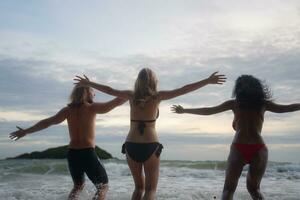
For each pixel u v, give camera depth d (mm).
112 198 4953
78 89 4191
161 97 3604
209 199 5023
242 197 5043
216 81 3582
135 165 3564
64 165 9828
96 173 4109
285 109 3559
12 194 5254
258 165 3473
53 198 4973
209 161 10969
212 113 3678
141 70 3678
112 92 3713
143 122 3555
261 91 3594
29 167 9508
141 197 3607
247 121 3547
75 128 4133
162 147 3586
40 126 4102
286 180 7754
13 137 4070
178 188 6117
